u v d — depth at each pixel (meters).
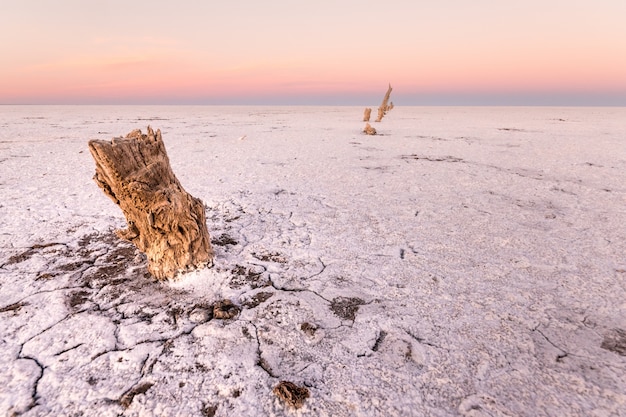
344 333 2.36
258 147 12.25
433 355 2.14
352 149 11.79
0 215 4.65
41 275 3.08
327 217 4.88
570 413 1.72
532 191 6.27
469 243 3.98
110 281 3.00
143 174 2.56
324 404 1.77
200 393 1.83
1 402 1.75
